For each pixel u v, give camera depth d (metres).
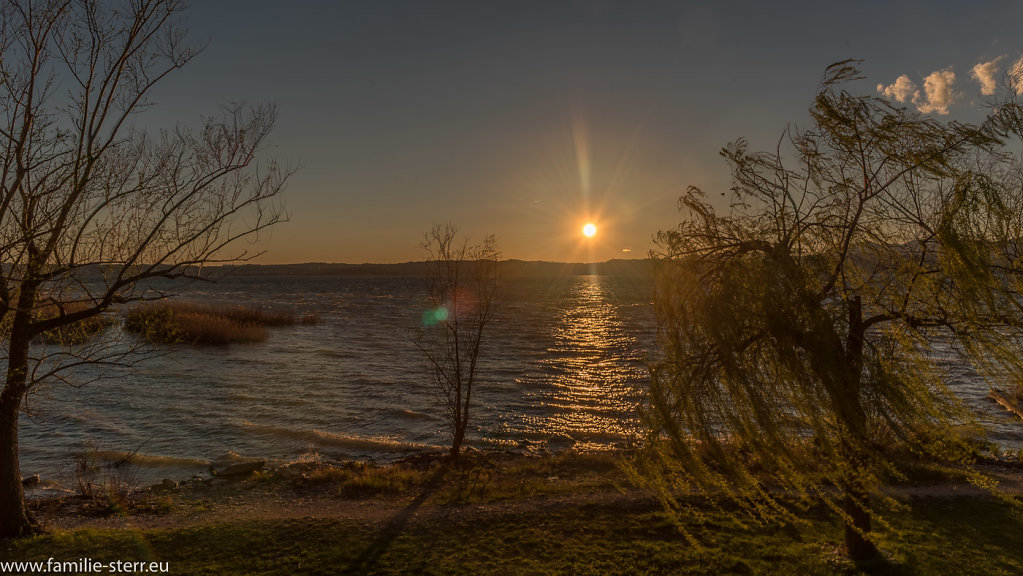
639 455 8.24
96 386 27.64
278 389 27.84
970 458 8.05
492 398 26.16
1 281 8.83
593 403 24.78
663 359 7.56
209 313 57.34
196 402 24.92
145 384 28.44
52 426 20.86
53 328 9.48
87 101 8.88
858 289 6.99
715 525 10.23
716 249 7.36
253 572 8.70
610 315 80.50
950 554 8.70
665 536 9.89
